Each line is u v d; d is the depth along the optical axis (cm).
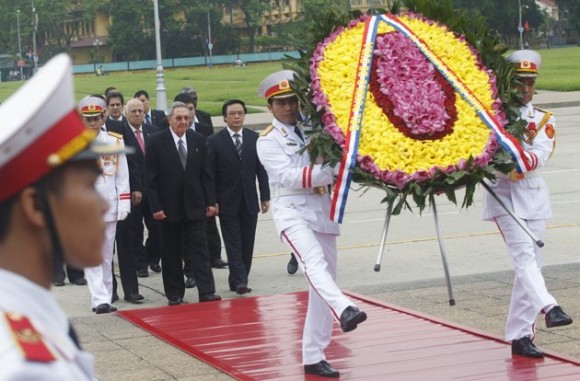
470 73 757
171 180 1096
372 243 1440
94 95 1121
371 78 745
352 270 1260
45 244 213
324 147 728
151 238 1339
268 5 11469
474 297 1048
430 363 798
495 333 890
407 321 955
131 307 1118
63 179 212
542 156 787
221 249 1417
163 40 11456
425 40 762
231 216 1158
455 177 710
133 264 1148
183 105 1107
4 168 205
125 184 1107
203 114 1462
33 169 207
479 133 738
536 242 741
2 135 201
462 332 898
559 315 768
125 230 1137
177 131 1108
